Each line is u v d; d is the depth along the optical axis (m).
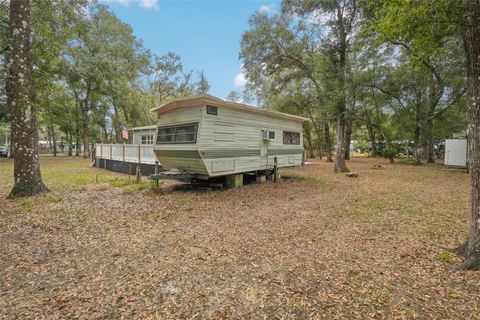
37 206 6.27
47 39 9.45
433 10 3.99
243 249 3.83
